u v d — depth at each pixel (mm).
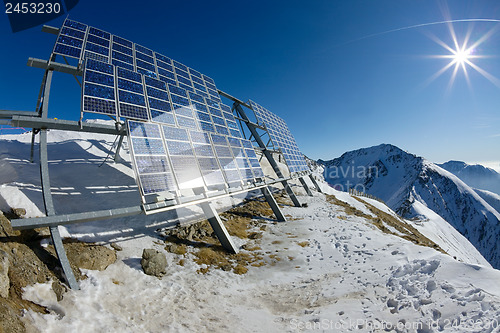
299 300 10438
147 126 13742
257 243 17719
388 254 13984
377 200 76938
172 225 17188
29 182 14328
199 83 24797
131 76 15367
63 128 11750
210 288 11391
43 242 10789
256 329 8438
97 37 16250
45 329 6648
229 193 16641
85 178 17953
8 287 7094
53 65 12562
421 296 8250
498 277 7660
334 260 14836
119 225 14852
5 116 12320
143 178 11727
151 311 9125
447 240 121250
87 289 9320
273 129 34969
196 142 16734
